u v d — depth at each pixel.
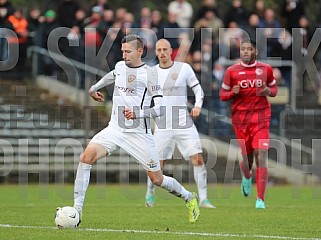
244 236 31.42
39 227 33.88
